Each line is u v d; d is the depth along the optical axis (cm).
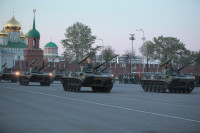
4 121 1350
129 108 1855
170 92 3875
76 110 1730
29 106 1905
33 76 4803
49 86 4803
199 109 1862
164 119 1437
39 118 1434
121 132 1128
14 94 2872
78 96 2767
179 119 1441
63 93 3156
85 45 11138
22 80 4975
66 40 11194
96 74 3459
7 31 17062
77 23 11325
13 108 1802
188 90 3756
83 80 3400
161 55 11131
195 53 10919
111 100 2395
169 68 3819
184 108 1908
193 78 3644
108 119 1419
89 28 11356
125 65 10125
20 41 17938
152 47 11150
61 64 10706
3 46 16675
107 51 11619
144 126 1252
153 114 1600
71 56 11169
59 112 1641
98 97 2688
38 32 13000
